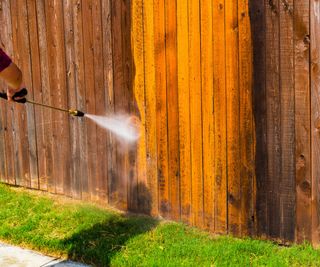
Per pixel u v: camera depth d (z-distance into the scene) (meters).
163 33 5.20
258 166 4.83
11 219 5.65
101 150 5.84
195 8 4.98
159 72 5.29
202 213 5.21
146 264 4.54
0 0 6.43
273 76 4.65
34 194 6.38
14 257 4.94
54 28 6.02
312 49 4.45
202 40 4.98
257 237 4.92
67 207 5.91
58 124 6.17
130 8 5.38
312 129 4.53
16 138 6.62
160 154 5.40
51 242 5.05
